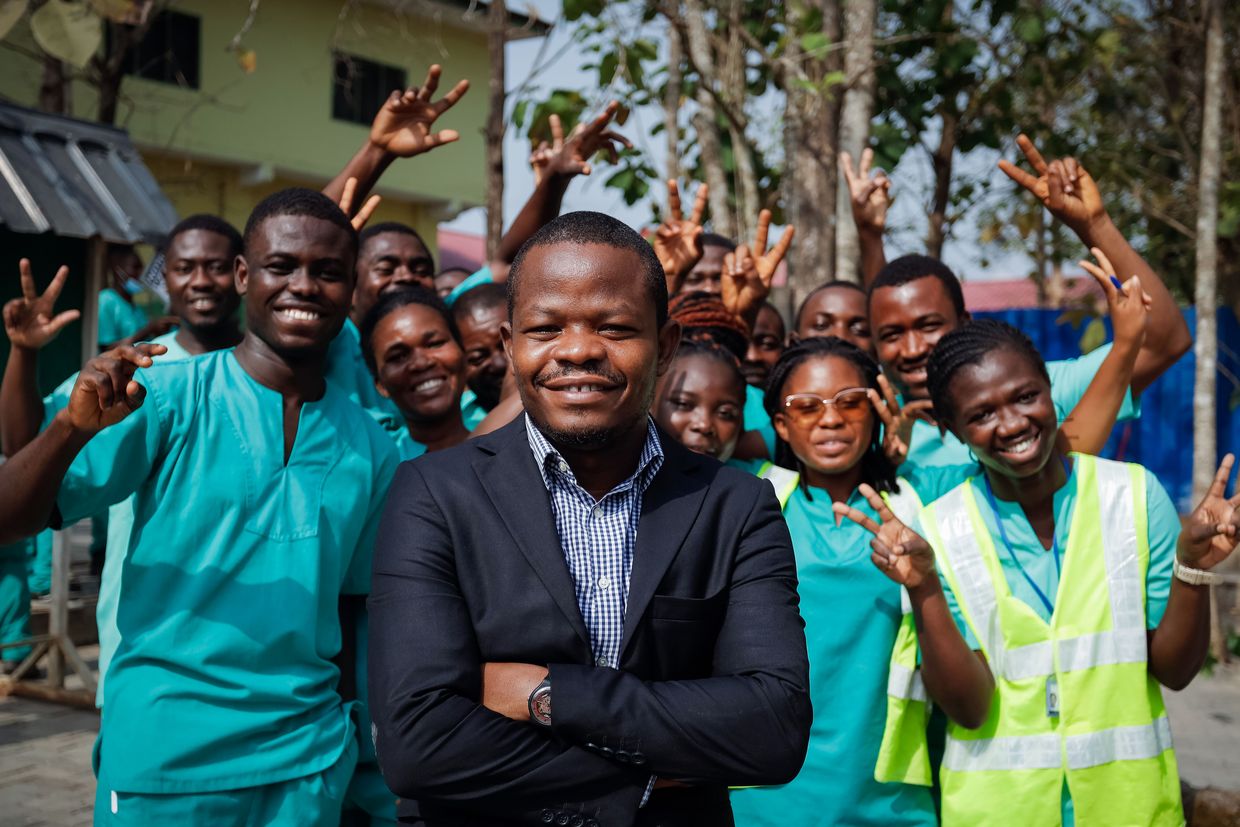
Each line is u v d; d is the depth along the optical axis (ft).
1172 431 36.06
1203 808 10.78
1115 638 8.61
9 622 18.97
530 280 5.75
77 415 7.13
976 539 9.01
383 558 5.87
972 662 8.41
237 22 46.21
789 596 5.91
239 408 8.53
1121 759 8.45
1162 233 26.96
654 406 10.41
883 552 8.29
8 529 7.39
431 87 11.09
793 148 18.90
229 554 8.20
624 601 5.78
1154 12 24.43
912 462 11.16
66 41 10.84
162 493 8.18
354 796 9.60
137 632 8.07
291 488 8.51
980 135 23.57
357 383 11.78
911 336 11.85
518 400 8.82
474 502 5.84
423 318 11.19
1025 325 36.35
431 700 5.43
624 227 5.89
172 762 7.86
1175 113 24.84
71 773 14.92
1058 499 9.00
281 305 8.55
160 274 18.71
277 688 8.16
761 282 12.12
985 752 8.59
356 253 8.97
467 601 5.75
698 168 22.29
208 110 45.68
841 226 17.99
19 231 16.88
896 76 21.52
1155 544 8.83
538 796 5.38
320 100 49.03
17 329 9.55
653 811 5.61
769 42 21.39
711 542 5.88
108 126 19.67
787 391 10.19
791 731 5.49
